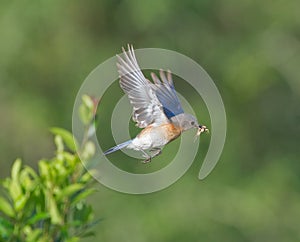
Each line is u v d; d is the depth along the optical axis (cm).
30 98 1777
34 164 1786
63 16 1769
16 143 1789
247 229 1708
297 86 1791
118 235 1670
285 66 1794
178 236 1680
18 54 1756
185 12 1775
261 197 1727
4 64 1756
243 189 1728
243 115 1784
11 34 1742
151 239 1677
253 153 1775
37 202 507
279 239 1714
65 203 522
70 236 531
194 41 1777
